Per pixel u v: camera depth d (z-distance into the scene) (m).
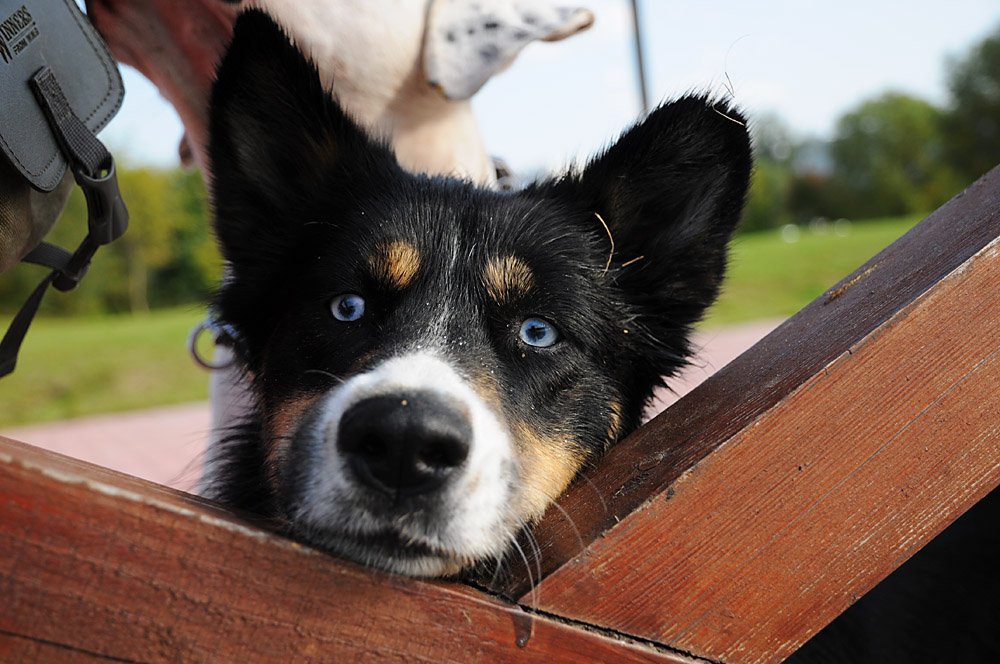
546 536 0.24
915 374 0.22
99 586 0.17
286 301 0.36
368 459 0.24
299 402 0.32
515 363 0.33
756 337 1.77
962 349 0.22
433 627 0.19
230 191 0.37
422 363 0.28
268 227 0.38
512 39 0.41
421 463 0.24
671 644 0.21
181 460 1.11
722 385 0.26
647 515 0.21
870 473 0.22
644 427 0.27
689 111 0.35
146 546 0.17
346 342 0.32
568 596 0.20
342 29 0.40
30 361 2.33
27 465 0.17
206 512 0.18
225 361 0.45
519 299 0.34
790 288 2.67
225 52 0.35
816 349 0.23
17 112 0.28
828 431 0.21
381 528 0.24
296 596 0.18
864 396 0.21
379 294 0.33
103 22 0.42
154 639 0.17
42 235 0.32
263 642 0.18
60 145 0.30
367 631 0.19
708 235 0.37
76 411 1.73
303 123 0.38
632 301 0.38
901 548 0.22
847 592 0.22
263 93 0.37
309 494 0.25
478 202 0.36
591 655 0.20
